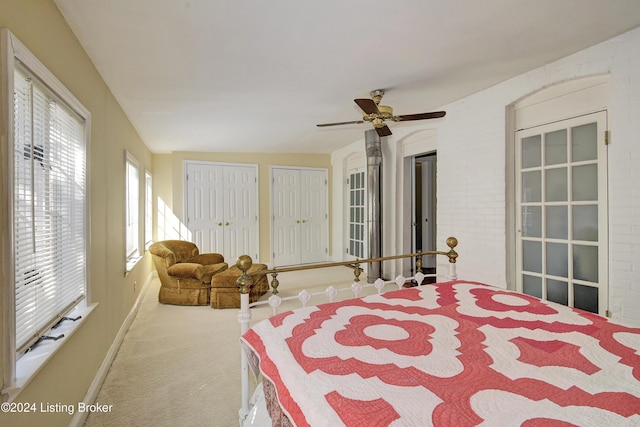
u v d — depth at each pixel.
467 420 0.78
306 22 1.92
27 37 1.36
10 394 1.11
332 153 6.57
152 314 3.60
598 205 2.47
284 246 6.31
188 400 1.97
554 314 1.50
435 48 2.30
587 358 1.10
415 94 3.28
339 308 1.65
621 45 2.21
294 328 1.39
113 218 2.72
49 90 1.53
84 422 1.77
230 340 2.87
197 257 4.67
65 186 1.79
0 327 1.11
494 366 1.05
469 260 3.43
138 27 1.92
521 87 2.86
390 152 4.95
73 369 1.72
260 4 1.74
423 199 6.11
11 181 1.15
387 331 1.34
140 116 3.63
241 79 2.75
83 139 2.02
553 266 2.80
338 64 2.51
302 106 3.48
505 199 3.06
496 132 3.11
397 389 0.92
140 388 2.11
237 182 5.99
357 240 5.97
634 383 0.95
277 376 1.10
